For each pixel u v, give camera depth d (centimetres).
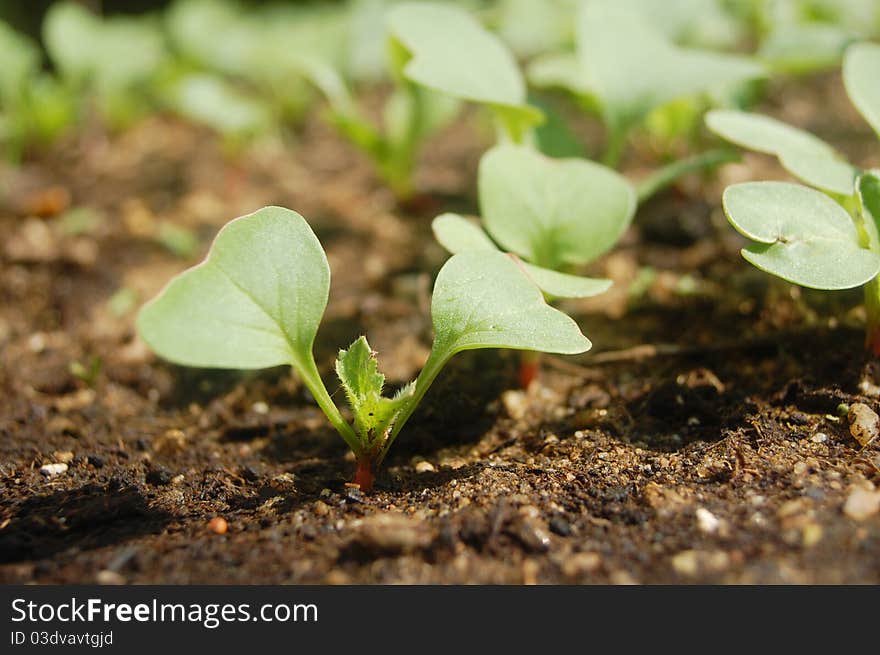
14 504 19
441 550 18
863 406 19
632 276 24
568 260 20
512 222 20
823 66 24
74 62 32
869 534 17
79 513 19
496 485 19
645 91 22
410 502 19
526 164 20
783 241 18
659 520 18
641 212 26
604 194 20
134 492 19
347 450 20
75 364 22
